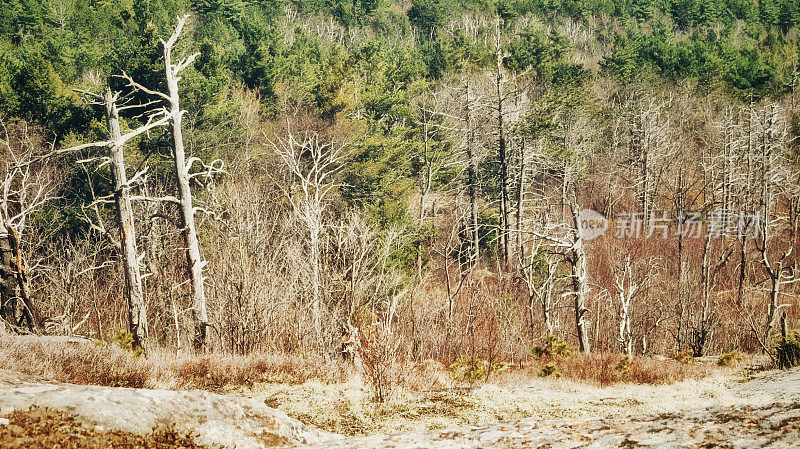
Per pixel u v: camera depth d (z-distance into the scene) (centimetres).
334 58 4834
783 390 1302
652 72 7038
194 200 3095
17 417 539
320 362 1538
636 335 3194
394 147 4288
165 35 3906
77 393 602
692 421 499
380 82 5212
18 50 4775
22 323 2522
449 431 573
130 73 3553
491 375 1855
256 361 1484
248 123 4162
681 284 3497
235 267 2120
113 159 1931
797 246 4716
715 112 6625
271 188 3519
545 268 3666
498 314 2803
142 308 1961
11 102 3703
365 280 2191
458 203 4691
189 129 3659
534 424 565
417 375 1448
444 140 4806
